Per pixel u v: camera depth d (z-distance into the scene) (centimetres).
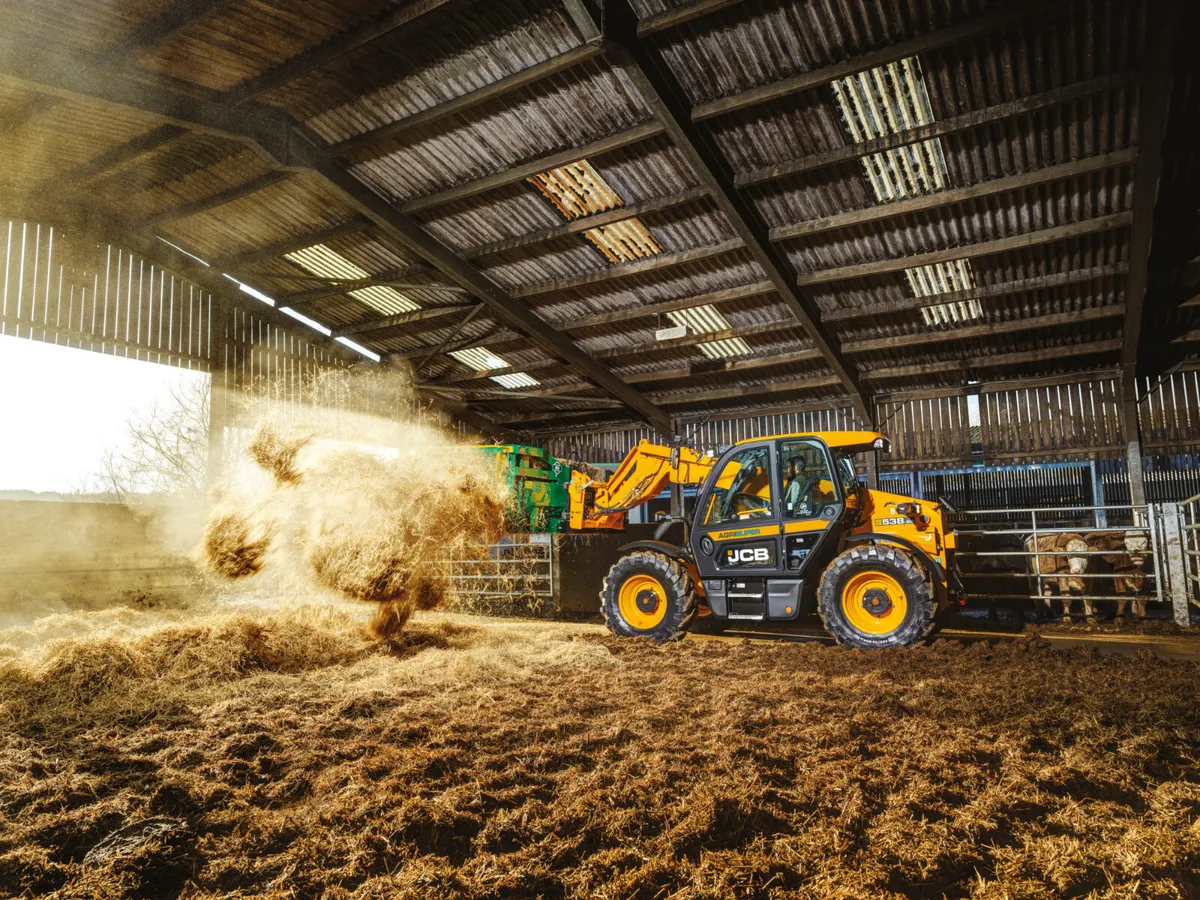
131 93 866
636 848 249
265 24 827
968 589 874
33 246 1128
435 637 638
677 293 1223
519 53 860
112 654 461
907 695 440
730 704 415
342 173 1035
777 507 648
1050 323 1120
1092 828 264
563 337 1347
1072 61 762
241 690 450
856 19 770
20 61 802
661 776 303
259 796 298
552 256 1184
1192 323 1102
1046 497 1381
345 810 275
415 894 219
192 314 1323
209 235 1260
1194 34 701
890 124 873
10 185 1092
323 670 517
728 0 758
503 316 1284
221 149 1045
